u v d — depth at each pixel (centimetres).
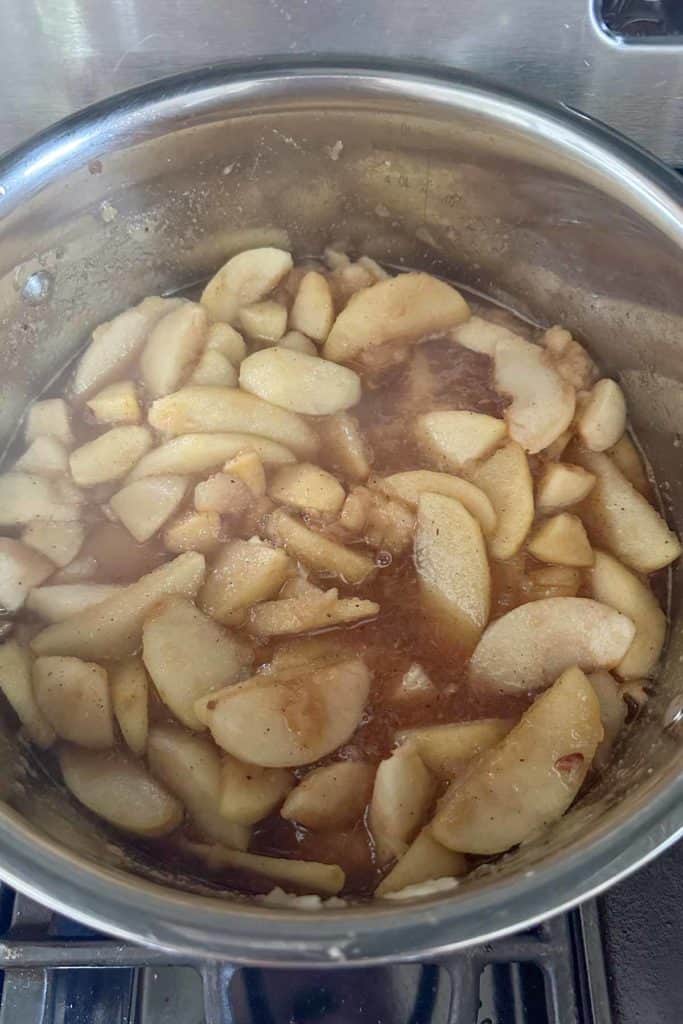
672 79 39
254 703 32
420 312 43
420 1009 31
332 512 38
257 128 38
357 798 32
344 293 43
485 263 44
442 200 41
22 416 43
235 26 38
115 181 38
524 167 37
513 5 37
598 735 32
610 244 38
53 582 37
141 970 32
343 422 40
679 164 44
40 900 24
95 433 41
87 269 41
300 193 42
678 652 35
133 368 43
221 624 36
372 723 34
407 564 38
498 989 31
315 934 23
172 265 44
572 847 25
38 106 40
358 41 38
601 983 31
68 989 32
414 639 36
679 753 27
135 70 39
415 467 40
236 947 23
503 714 34
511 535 38
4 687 34
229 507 38
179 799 32
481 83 35
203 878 31
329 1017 31
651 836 25
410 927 23
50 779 33
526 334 45
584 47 38
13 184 35
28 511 39
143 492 39
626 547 38
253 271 43
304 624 35
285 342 42
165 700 34
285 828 32
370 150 39
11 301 39
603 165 34
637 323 40
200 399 39
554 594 37
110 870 25
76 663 34
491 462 39
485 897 24
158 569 36
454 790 31
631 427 42
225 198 41
